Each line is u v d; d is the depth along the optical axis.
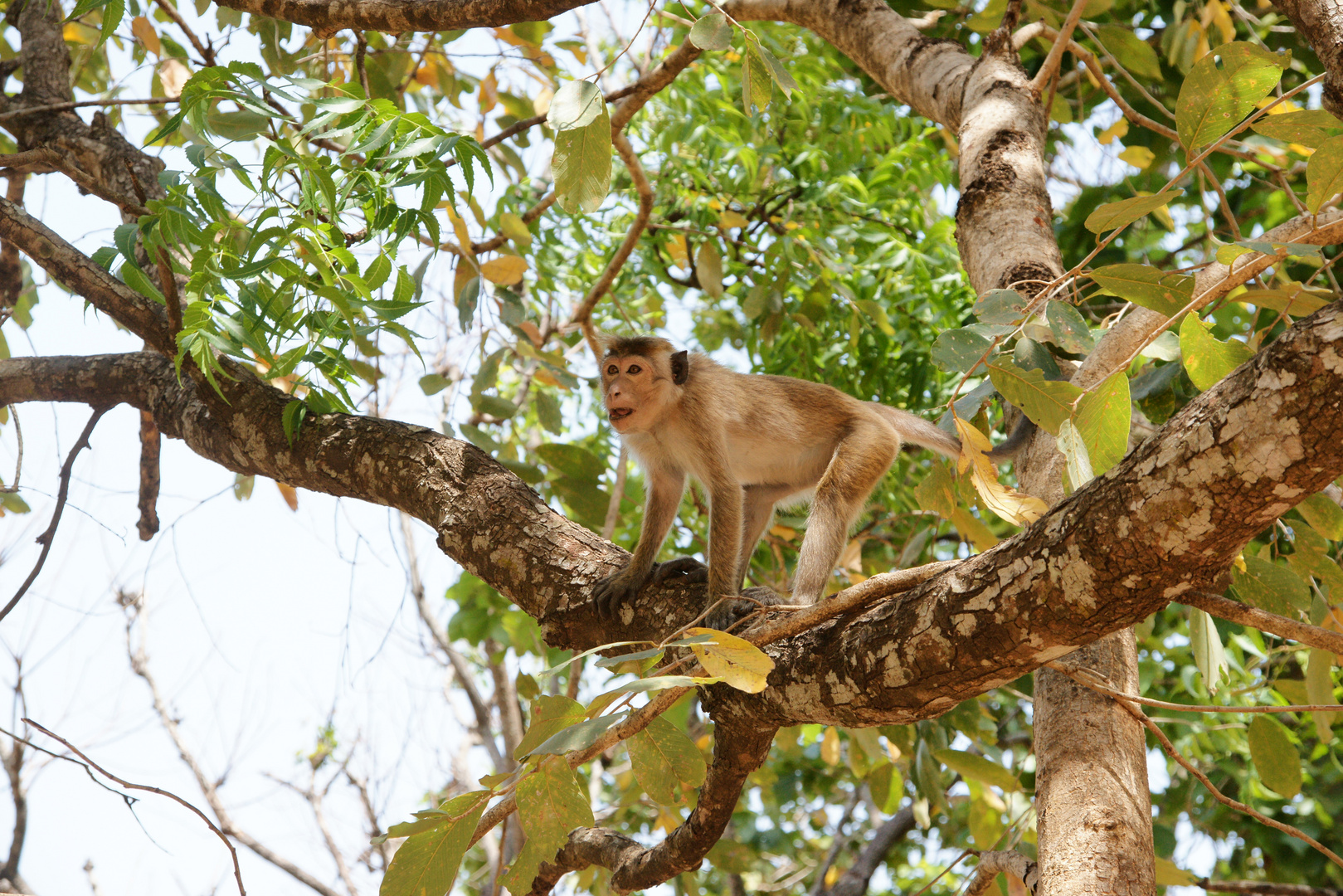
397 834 2.80
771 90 3.61
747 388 5.65
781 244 7.11
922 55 5.55
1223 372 3.18
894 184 7.96
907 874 11.33
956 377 7.27
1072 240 7.34
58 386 5.29
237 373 4.86
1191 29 6.07
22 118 5.73
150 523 5.85
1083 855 3.03
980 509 5.66
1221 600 2.69
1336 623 3.83
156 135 3.98
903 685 2.99
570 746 2.52
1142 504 2.43
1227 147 4.75
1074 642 2.70
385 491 4.47
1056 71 5.23
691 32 3.38
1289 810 8.43
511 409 5.86
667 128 7.68
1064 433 3.10
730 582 4.79
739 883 9.73
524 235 5.77
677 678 2.55
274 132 4.26
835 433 5.57
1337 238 2.84
